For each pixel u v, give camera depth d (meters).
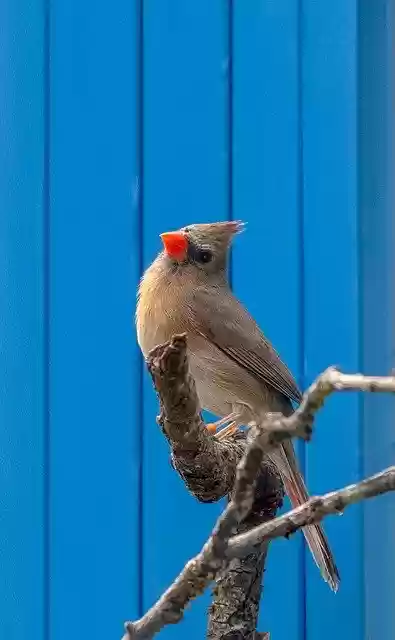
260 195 4.71
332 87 4.64
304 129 4.67
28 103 4.77
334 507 1.73
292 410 4.68
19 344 4.71
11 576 4.68
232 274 4.71
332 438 4.54
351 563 4.51
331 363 4.59
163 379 2.55
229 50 4.73
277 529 1.77
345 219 4.62
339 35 4.64
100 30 4.77
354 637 4.50
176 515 4.63
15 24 4.78
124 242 4.72
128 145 4.75
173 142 4.75
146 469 4.64
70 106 4.76
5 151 4.77
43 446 4.68
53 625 4.66
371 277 4.60
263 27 4.72
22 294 4.73
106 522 4.66
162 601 1.84
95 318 4.70
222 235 4.53
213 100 4.74
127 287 4.71
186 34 4.76
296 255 4.67
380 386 1.40
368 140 4.63
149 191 4.74
